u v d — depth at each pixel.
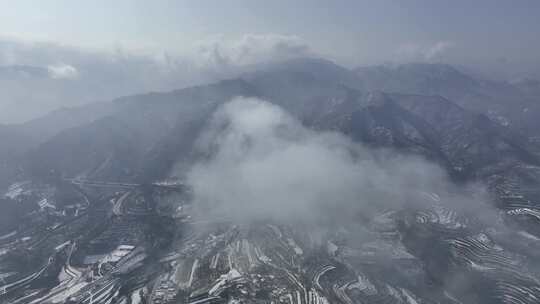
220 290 171.12
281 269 189.00
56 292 175.12
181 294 169.00
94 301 167.88
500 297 182.75
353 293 174.25
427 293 182.25
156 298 166.75
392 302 171.50
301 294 169.25
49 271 191.88
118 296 170.00
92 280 183.38
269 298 166.00
